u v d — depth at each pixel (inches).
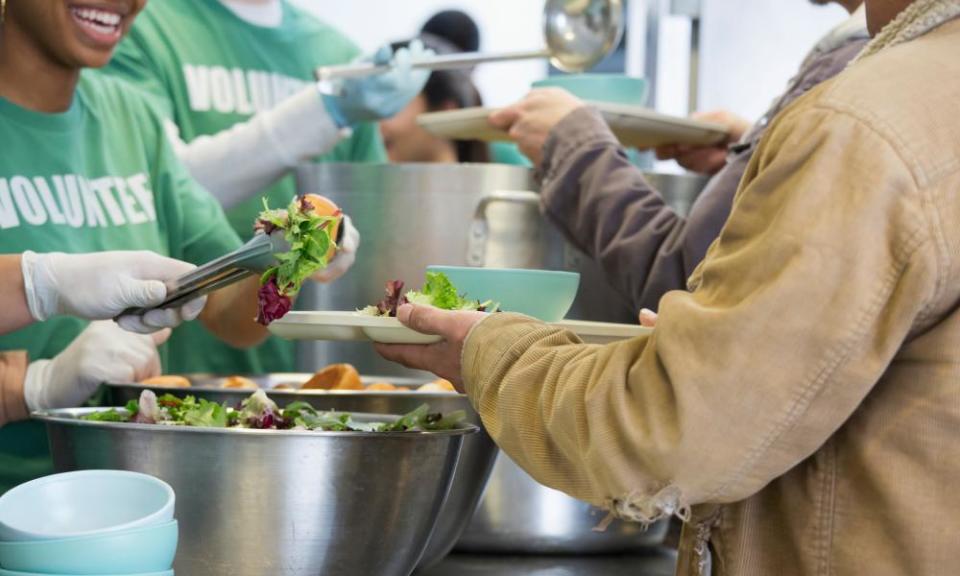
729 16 118.0
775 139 33.9
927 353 33.1
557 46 79.0
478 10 122.9
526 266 71.6
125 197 75.5
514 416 37.3
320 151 89.8
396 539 44.9
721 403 31.8
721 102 118.5
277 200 96.5
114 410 48.7
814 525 34.6
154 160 79.9
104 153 74.7
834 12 119.4
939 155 31.7
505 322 39.6
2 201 67.3
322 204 43.7
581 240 68.9
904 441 33.3
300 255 42.3
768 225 32.9
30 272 52.9
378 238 73.3
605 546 61.6
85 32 67.6
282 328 46.9
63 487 37.7
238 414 47.5
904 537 33.0
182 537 42.2
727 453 32.2
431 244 72.4
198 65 91.8
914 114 32.2
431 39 119.1
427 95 117.1
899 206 31.4
